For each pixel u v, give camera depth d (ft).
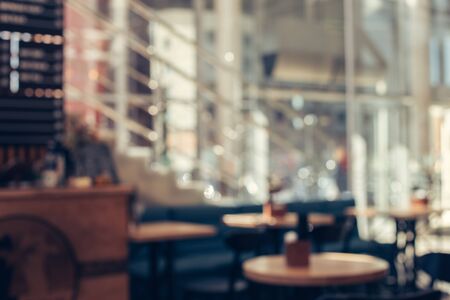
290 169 28.43
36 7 14.80
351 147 30.71
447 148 32.86
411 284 21.52
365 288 20.63
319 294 13.46
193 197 22.82
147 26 28.14
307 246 10.37
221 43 29.68
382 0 33.47
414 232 21.54
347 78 31.60
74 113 16.76
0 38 14.46
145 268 17.88
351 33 32.19
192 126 26.68
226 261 19.81
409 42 33.94
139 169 21.21
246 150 28.04
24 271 11.62
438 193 29.48
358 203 30.37
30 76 14.65
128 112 26.09
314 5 32.48
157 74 22.97
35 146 14.52
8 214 11.52
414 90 33.53
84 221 12.28
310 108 31.01
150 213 20.65
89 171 16.06
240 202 24.53
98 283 12.41
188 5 30.07
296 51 31.55
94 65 27.07
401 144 32.35
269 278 9.75
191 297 18.08
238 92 29.43
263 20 31.42
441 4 34.63
